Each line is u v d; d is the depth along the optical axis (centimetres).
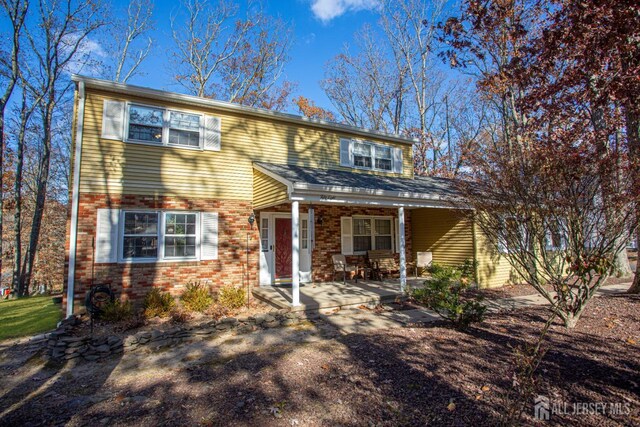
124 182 876
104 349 570
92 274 812
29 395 439
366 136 1323
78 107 841
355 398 395
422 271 1345
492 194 669
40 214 1795
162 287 895
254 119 1085
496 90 1199
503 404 362
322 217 1215
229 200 1015
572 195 597
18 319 868
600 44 571
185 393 427
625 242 622
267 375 471
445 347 550
